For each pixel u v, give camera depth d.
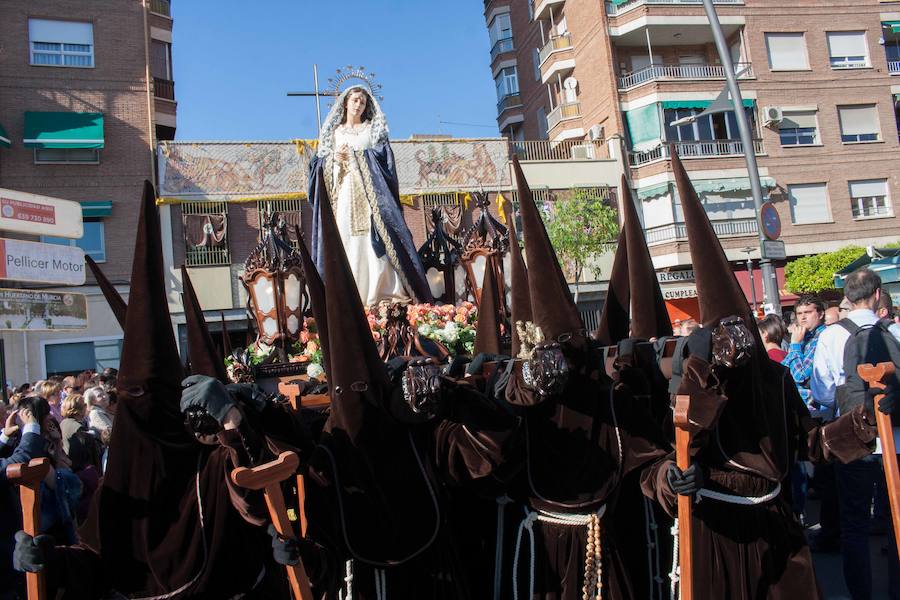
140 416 3.14
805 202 27.83
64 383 8.81
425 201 24.97
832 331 5.56
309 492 3.42
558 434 3.69
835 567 5.89
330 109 8.05
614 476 3.64
